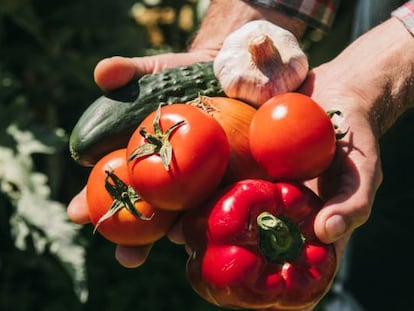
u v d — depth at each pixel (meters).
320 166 0.56
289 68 0.62
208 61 0.67
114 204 0.58
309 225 0.55
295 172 0.56
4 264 1.01
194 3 1.13
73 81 1.09
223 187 0.58
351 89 0.62
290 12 0.71
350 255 0.79
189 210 0.57
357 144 0.58
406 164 0.75
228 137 0.58
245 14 0.72
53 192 1.03
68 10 1.09
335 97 0.62
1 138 0.97
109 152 0.62
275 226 0.54
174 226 0.60
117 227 0.58
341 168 0.58
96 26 1.09
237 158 0.58
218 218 0.55
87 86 1.07
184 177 0.54
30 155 1.04
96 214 0.59
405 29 0.65
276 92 0.62
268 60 0.62
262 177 0.58
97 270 1.04
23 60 1.07
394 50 0.64
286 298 0.55
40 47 1.08
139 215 0.57
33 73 1.09
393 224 0.77
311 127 0.55
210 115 0.57
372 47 0.65
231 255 0.54
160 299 1.04
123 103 0.62
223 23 0.72
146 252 0.61
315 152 0.55
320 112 0.56
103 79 0.63
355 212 0.55
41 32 1.07
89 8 1.09
